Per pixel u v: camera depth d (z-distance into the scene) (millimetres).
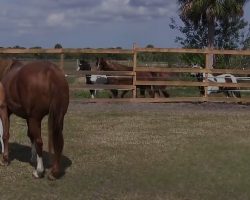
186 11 26656
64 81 7277
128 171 8148
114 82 18203
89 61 23688
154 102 17734
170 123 13086
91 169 8258
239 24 28031
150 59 24125
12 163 8648
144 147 9969
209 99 17906
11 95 7691
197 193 7027
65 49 17625
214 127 12523
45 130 12039
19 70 7617
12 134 11352
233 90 18094
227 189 7203
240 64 24578
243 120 13789
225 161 8805
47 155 9188
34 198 6789
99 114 14633
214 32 27938
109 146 10070
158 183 7484
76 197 6824
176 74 20000
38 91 7191
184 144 10273
